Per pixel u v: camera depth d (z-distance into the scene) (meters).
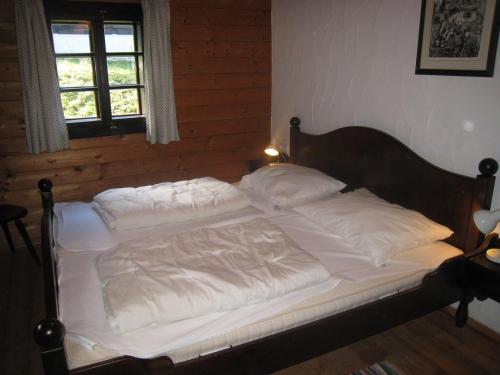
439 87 2.45
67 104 3.54
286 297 1.87
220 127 4.08
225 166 4.21
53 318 1.45
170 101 3.67
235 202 2.89
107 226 2.61
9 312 2.73
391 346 2.39
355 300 2.02
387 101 2.80
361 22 2.93
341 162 3.20
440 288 2.28
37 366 2.27
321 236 2.48
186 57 3.75
